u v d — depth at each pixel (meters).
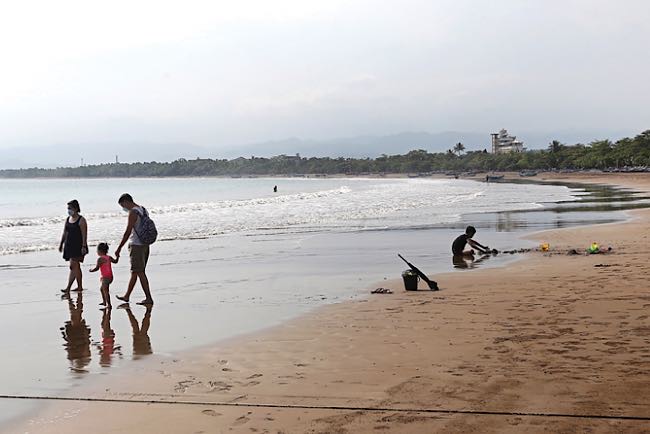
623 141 172.75
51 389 6.41
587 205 41.91
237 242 22.31
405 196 63.47
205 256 18.45
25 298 12.12
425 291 11.81
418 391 5.92
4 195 101.69
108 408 5.79
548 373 6.27
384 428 5.04
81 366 7.29
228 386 6.33
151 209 46.41
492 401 5.55
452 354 7.16
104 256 11.27
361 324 9.04
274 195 81.50
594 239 20.33
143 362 7.41
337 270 15.34
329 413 5.44
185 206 50.06
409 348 7.52
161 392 6.21
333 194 72.81
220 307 10.84
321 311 10.18
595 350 7.05
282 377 6.57
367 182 173.25
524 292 11.12
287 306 10.75
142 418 5.50
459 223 28.98
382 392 5.94
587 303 9.77
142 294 12.43
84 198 85.62
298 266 16.16
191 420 5.40
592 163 169.25
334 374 6.60
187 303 11.30
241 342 8.23
